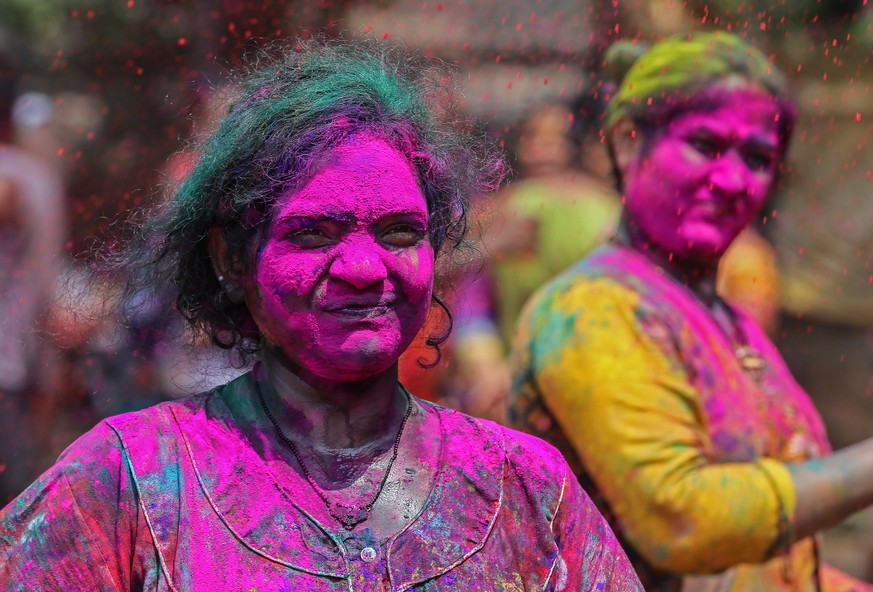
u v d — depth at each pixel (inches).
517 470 107.0
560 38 309.7
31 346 283.7
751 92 158.7
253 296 105.3
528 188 292.2
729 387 156.5
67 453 102.0
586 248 287.7
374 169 101.8
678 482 147.9
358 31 145.7
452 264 124.3
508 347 285.6
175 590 97.0
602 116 172.2
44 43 381.4
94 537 98.4
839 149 387.9
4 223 298.4
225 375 142.6
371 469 104.2
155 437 102.0
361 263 100.4
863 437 411.8
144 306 121.9
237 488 100.8
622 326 154.3
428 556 101.0
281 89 106.6
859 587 173.2
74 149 365.4
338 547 99.8
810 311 416.2
